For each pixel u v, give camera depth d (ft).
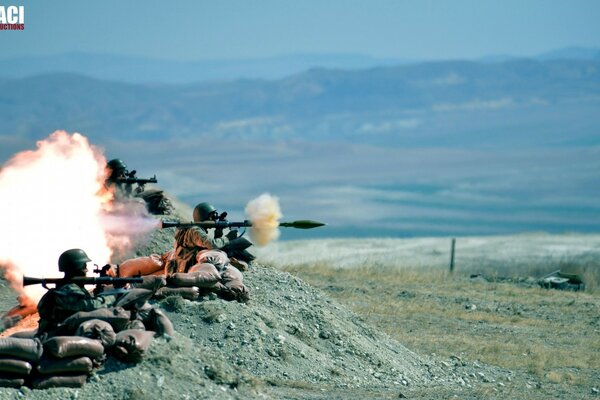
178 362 86.69
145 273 117.91
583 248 446.60
